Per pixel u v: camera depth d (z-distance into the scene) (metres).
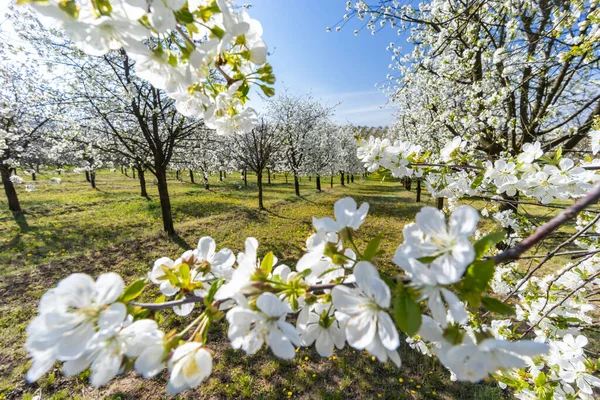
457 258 0.54
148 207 11.08
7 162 7.58
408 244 0.59
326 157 19.16
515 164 1.59
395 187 24.47
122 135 7.77
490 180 1.68
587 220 2.29
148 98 7.07
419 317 0.51
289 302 0.68
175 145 7.76
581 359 1.38
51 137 7.90
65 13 0.50
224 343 3.68
